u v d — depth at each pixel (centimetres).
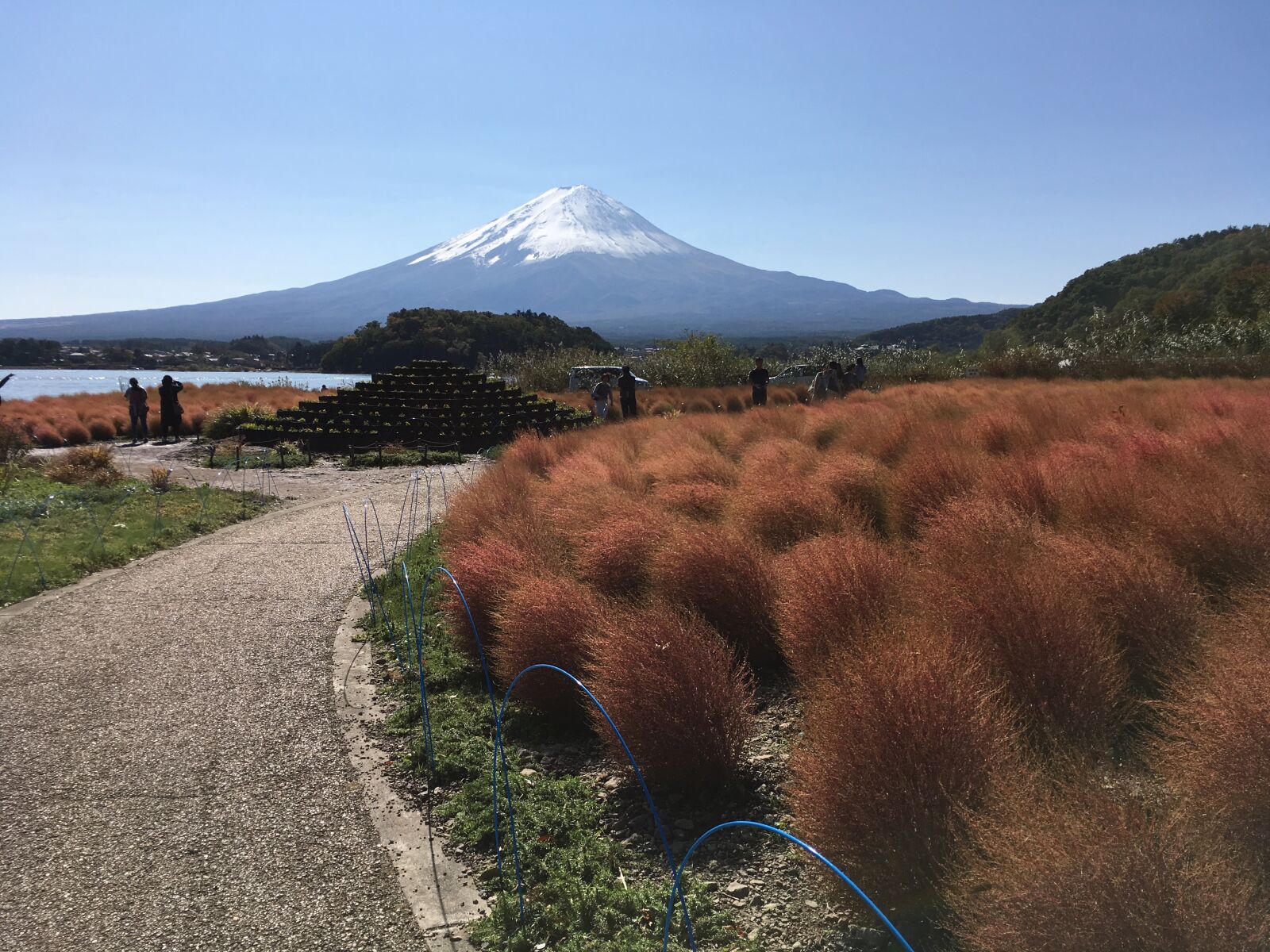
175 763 455
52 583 850
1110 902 222
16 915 326
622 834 379
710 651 432
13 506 1208
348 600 775
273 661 618
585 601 528
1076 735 352
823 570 489
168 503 1311
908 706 307
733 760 404
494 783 377
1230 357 3158
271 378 7481
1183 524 528
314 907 330
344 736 491
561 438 1492
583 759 459
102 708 532
